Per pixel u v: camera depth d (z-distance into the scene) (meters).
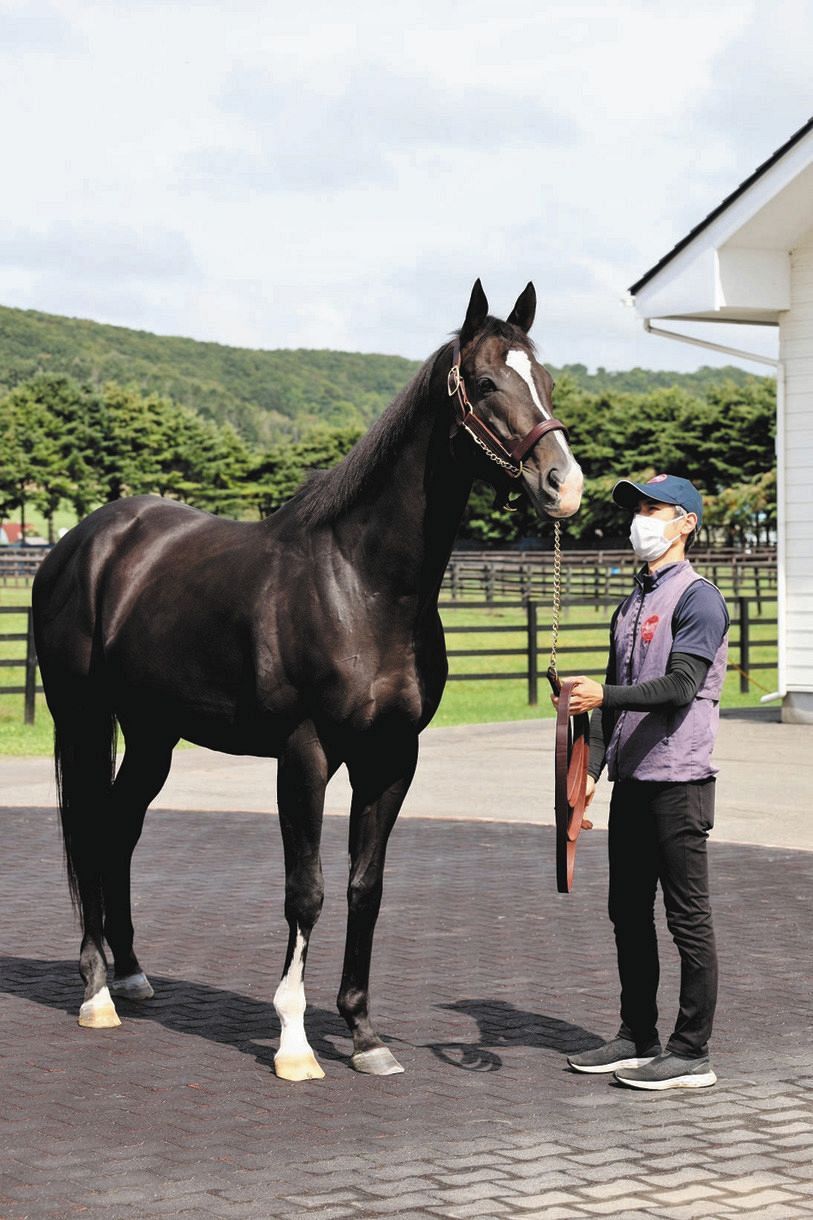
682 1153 4.30
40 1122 4.59
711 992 4.94
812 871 8.80
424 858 9.32
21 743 15.13
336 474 5.17
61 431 106.56
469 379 4.78
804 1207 3.88
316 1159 4.26
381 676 5.02
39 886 8.46
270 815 11.07
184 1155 4.29
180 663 5.52
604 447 81.88
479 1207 3.88
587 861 9.25
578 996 6.10
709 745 4.91
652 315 15.70
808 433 15.52
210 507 109.00
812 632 15.66
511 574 47.25
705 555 47.66
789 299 15.52
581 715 4.94
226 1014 5.88
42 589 6.31
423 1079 5.05
